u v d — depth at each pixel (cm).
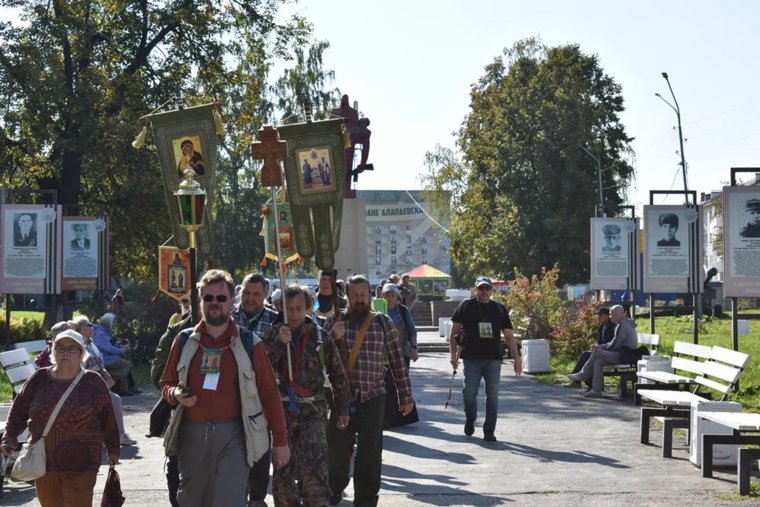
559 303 6612
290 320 1744
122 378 4388
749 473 2167
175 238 2019
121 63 8269
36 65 7631
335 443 1933
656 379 3353
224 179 12725
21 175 8644
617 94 14050
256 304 1803
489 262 13675
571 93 13375
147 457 2753
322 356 1750
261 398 1428
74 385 1580
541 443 2970
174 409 1437
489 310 3042
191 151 2009
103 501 1623
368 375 1919
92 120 7650
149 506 2061
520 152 13388
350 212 4441
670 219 5288
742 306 15750
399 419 3031
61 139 7688
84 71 7844
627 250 6259
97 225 6156
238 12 8469
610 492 2198
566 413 3744
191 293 1775
